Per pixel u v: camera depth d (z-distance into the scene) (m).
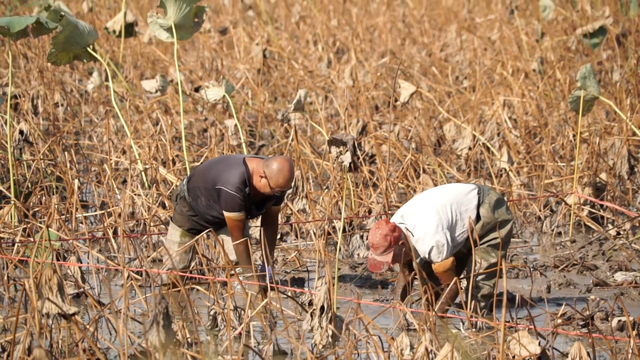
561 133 13.72
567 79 15.46
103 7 21.77
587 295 9.09
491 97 15.23
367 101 14.88
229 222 8.59
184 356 7.12
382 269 7.74
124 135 14.27
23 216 10.45
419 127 13.88
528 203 12.05
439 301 7.90
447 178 13.06
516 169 12.98
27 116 13.61
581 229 11.59
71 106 15.02
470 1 23.20
